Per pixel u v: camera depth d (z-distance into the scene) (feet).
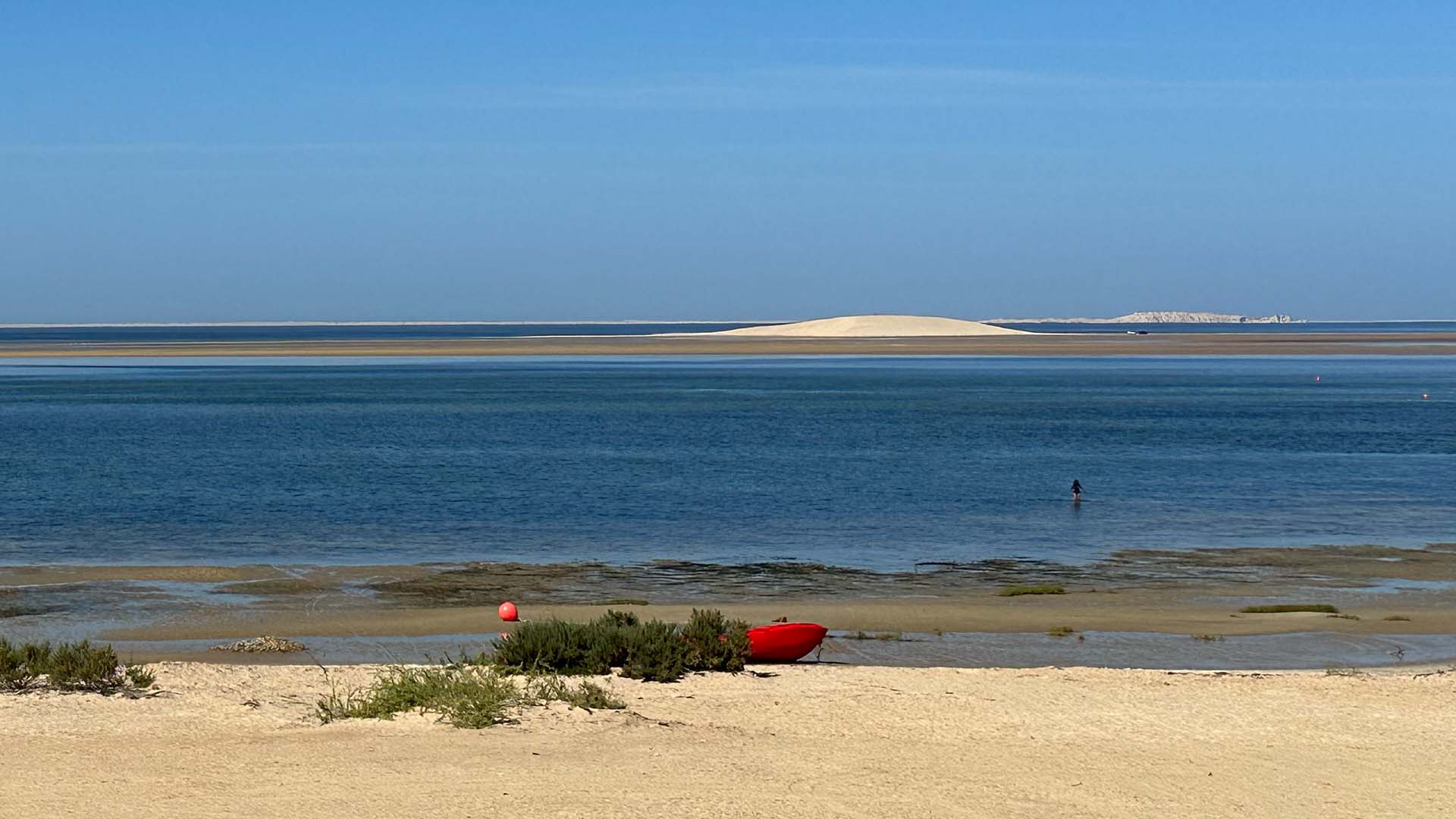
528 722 45.37
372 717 46.03
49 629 71.20
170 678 53.16
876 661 63.98
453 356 592.60
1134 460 169.27
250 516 118.83
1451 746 43.93
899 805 35.96
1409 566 94.63
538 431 210.79
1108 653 66.18
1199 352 622.13
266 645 65.31
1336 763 41.57
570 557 97.91
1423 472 156.76
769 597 82.48
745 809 35.17
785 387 346.13
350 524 114.11
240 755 40.37
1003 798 36.99
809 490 138.82
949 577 90.12
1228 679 55.42
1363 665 63.72
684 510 124.16
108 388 338.34
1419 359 534.78
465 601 80.38
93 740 42.14
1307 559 97.91
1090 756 42.11
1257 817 35.60
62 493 134.41
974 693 51.98
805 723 46.34
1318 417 240.12
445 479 147.43
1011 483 145.18
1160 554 100.37
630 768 39.27
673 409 262.88
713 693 51.44
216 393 316.19
